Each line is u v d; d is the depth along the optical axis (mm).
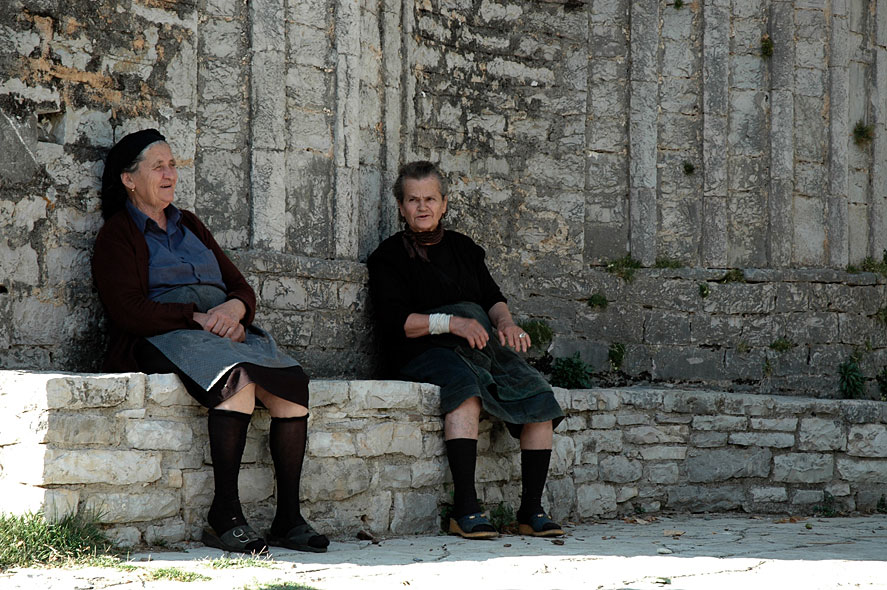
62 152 5039
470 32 7102
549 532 5141
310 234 5973
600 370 7371
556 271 7340
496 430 5594
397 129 6621
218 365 4238
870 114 8016
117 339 4652
